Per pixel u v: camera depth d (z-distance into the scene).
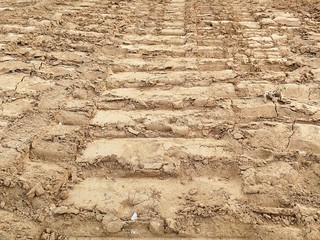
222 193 0.71
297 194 0.70
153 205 0.69
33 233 0.63
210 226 0.65
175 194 0.71
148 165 0.77
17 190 0.70
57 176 0.74
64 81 1.10
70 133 0.87
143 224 0.65
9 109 0.96
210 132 0.88
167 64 1.22
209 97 1.02
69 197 0.71
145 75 1.16
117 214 0.67
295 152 0.79
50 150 0.81
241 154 0.80
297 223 0.65
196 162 0.79
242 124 0.89
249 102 0.98
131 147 0.83
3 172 0.73
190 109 0.98
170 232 0.64
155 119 0.93
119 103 1.01
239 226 0.65
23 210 0.67
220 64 1.22
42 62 1.21
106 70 1.17
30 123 0.90
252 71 1.18
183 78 1.12
